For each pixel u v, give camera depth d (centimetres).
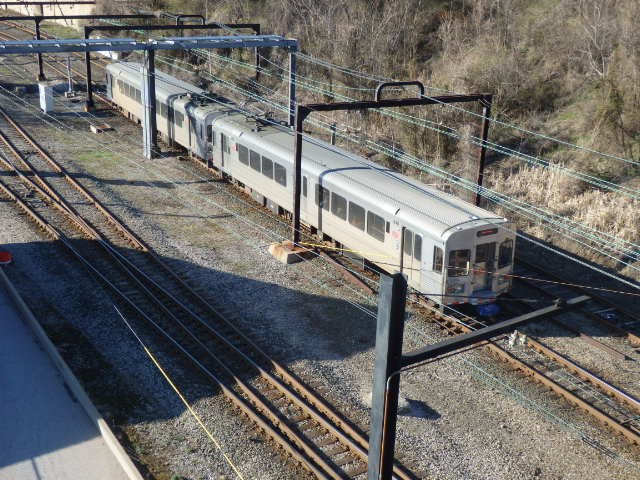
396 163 2931
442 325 1731
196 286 1878
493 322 1769
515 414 1398
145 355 1546
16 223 2238
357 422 1346
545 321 1778
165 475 1180
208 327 1644
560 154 2762
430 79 3406
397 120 3100
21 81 4147
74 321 1670
